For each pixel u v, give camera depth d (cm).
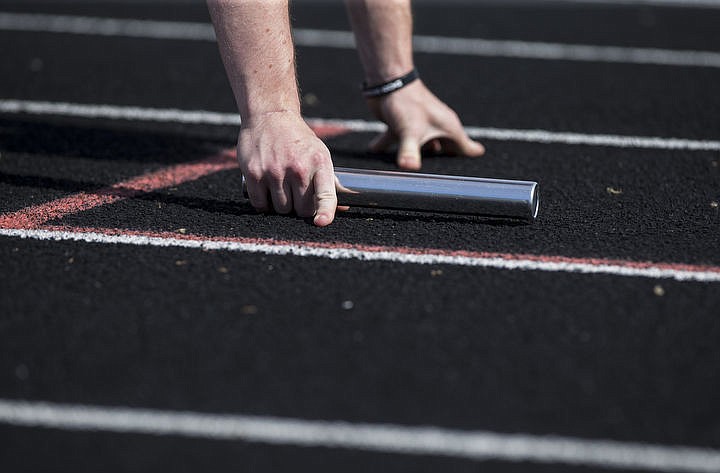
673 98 641
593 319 333
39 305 334
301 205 407
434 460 264
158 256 374
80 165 484
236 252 378
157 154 507
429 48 759
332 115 591
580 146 539
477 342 317
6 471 256
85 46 739
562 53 755
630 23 861
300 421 278
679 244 399
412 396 288
